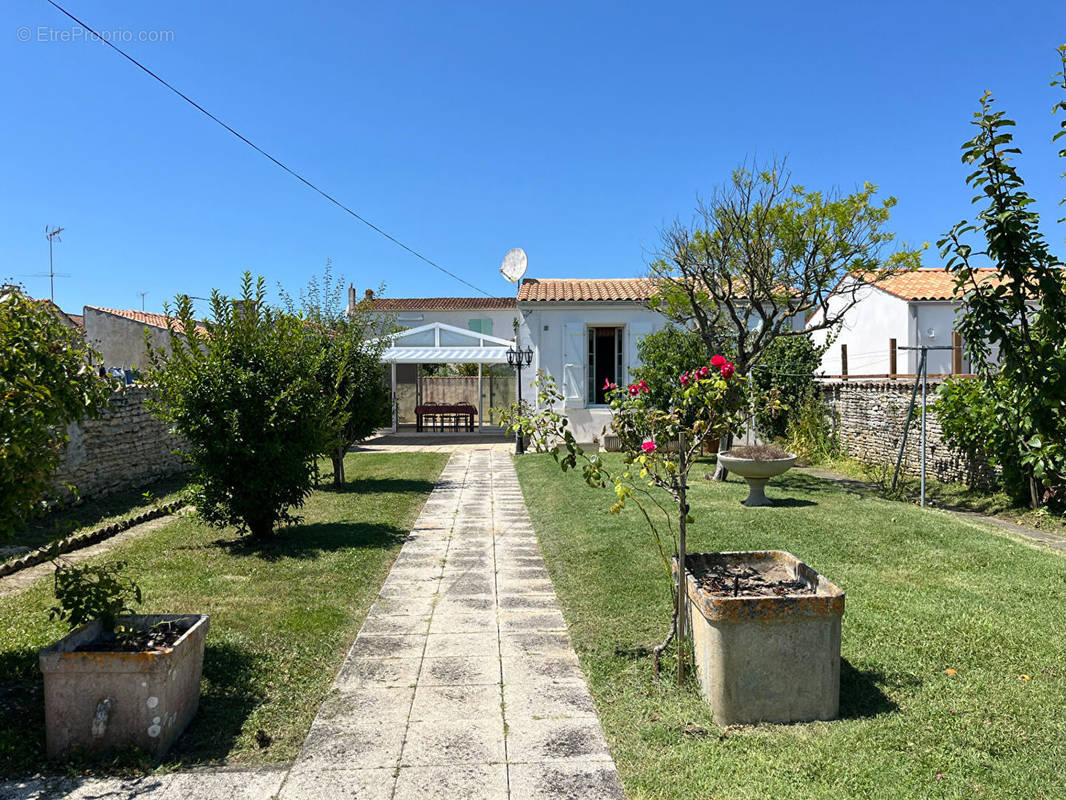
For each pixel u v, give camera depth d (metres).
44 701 3.54
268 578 6.26
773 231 10.81
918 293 16.48
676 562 4.27
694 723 3.59
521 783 3.11
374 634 4.99
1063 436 7.82
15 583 6.14
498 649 4.70
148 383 7.38
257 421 7.32
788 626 3.57
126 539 7.92
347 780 3.13
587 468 4.28
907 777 3.03
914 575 6.05
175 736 3.47
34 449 3.79
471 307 35.91
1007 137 6.97
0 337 3.71
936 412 10.55
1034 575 6.01
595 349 18.98
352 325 12.85
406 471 14.07
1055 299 7.21
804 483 11.62
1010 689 3.85
